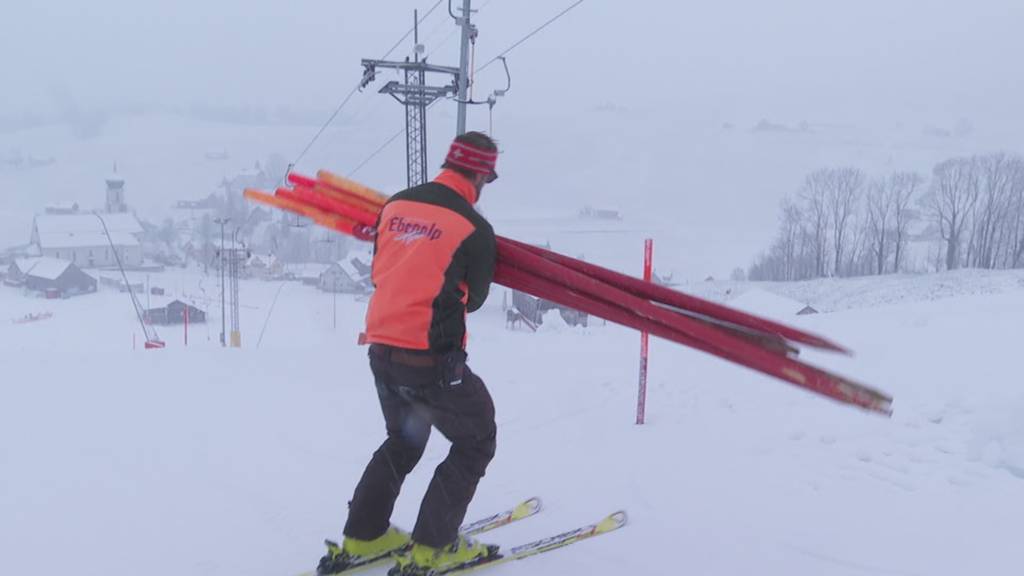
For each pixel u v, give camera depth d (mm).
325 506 3350
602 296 2312
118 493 3543
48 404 5645
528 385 6199
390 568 2566
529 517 3209
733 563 2754
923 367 5492
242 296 72812
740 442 4250
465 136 2396
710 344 2219
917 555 2830
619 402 5371
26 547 2902
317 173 2730
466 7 17578
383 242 2359
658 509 3260
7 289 77562
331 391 6219
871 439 4184
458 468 2449
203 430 4824
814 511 3252
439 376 2266
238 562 2754
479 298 2346
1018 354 5504
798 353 2326
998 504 3293
